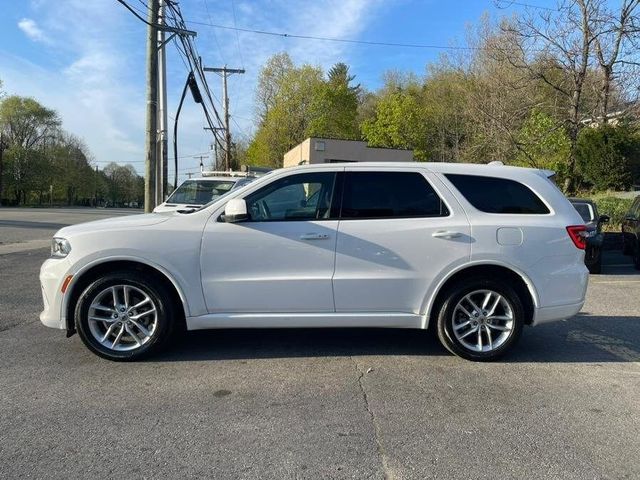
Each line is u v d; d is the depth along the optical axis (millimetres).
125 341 4734
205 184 12836
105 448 3164
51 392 3992
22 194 81000
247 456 3088
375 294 4648
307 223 4633
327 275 4609
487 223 4691
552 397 4016
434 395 4020
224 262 4578
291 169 4797
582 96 21547
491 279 4715
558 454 3154
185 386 4137
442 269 4656
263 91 58594
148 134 14406
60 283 4547
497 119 21531
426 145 43750
